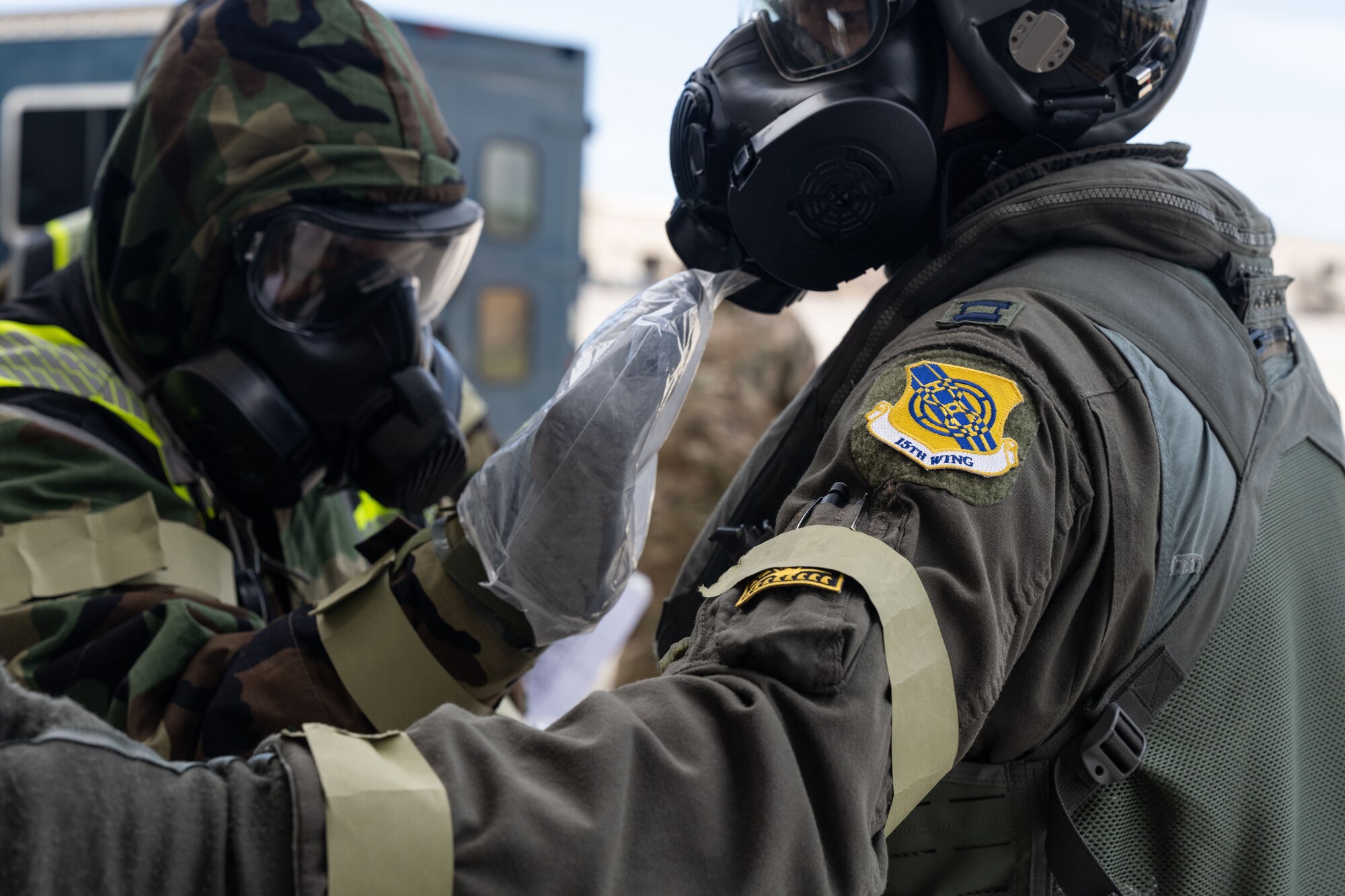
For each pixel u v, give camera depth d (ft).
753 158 2.44
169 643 3.14
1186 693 2.16
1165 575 2.08
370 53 3.77
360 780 1.44
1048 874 2.11
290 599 4.18
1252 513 2.23
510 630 2.91
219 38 3.65
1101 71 2.50
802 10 2.46
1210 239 2.40
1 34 13.61
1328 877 2.36
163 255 3.67
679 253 2.80
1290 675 2.26
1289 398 2.42
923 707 1.70
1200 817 2.12
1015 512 1.86
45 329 3.83
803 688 1.63
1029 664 1.98
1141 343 2.17
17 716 1.36
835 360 2.53
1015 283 2.26
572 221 14.32
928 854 2.15
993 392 1.95
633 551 2.73
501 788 1.48
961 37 2.40
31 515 3.19
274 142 3.59
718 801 1.54
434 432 3.83
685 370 2.60
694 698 1.64
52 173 13.51
